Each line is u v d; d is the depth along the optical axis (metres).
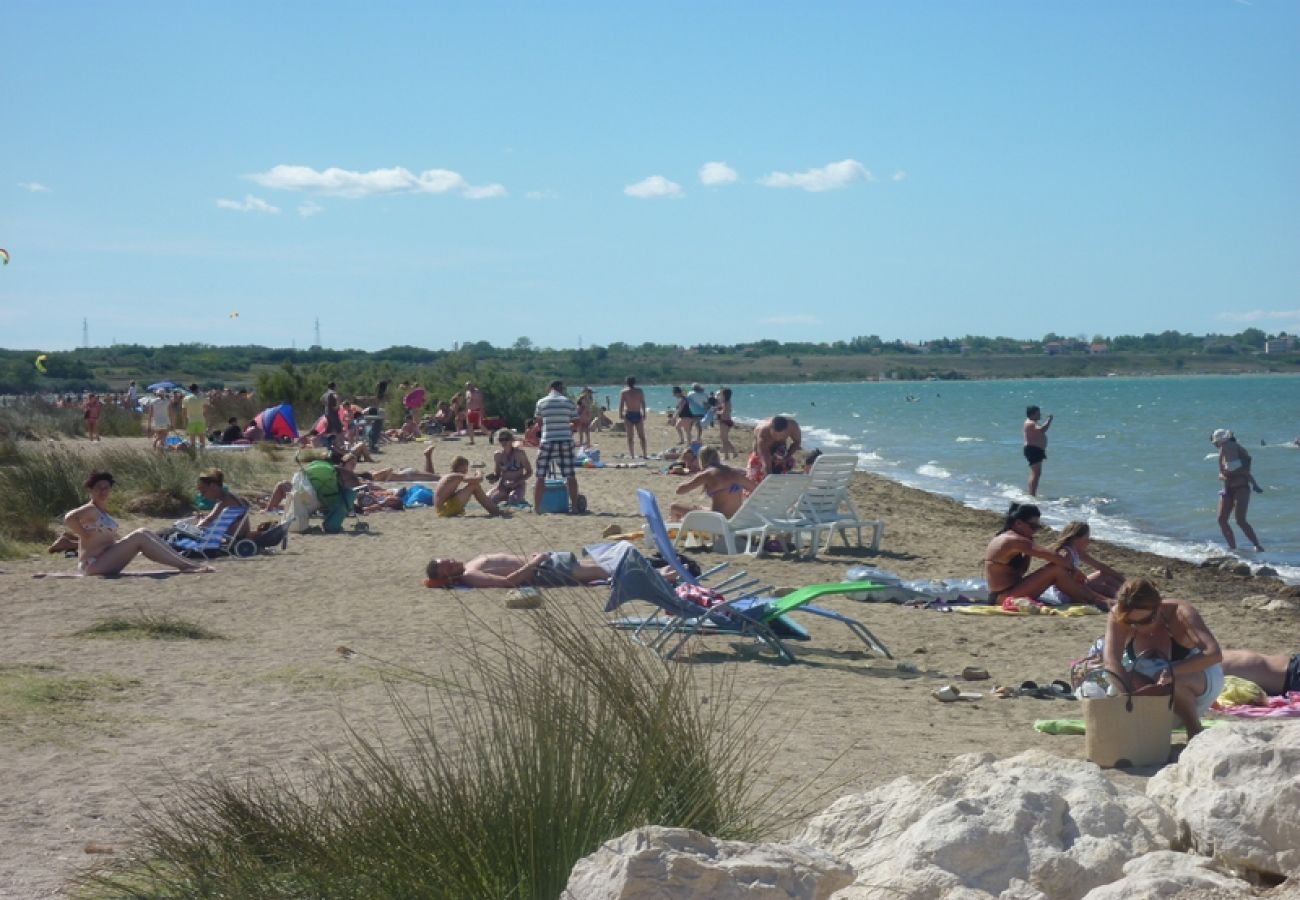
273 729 6.62
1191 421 62.91
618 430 43.81
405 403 38.16
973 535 17.70
